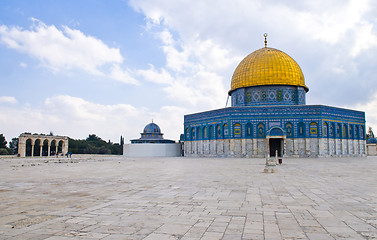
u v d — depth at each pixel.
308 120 44.97
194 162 32.75
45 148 74.50
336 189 11.59
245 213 7.48
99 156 58.25
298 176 16.56
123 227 6.22
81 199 9.60
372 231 5.92
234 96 54.62
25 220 6.86
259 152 45.91
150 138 67.12
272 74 50.09
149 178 15.89
